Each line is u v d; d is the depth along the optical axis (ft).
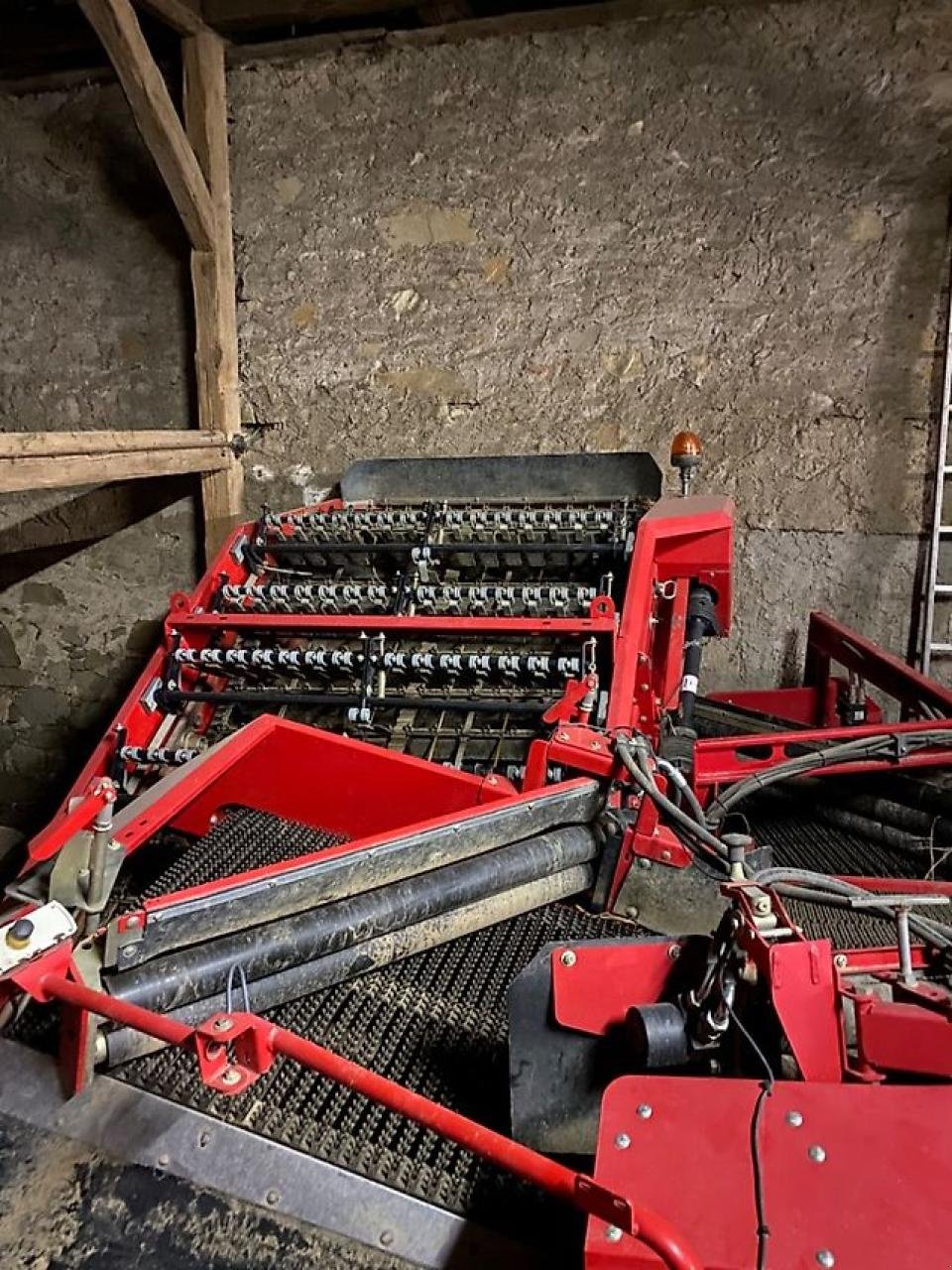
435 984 4.79
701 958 3.78
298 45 10.71
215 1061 3.21
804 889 3.84
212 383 11.31
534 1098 3.86
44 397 12.34
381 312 11.06
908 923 3.86
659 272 10.21
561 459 8.77
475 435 11.00
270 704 7.27
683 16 9.72
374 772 5.77
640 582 6.86
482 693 6.80
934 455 9.76
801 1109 3.19
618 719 5.88
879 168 9.50
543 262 10.51
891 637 10.27
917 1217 2.84
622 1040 3.81
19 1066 4.08
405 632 6.97
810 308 9.87
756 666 10.75
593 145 10.19
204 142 10.84
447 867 4.87
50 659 13.05
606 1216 2.68
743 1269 2.71
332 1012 4.55
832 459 10.07
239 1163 3.68
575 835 5.27
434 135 10.60
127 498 12.21
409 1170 3.73
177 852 6.65
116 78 11.23
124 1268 3.30
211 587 7.77
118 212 11.54
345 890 4.60
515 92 10.30
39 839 4.72
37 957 3.78
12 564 12.81
